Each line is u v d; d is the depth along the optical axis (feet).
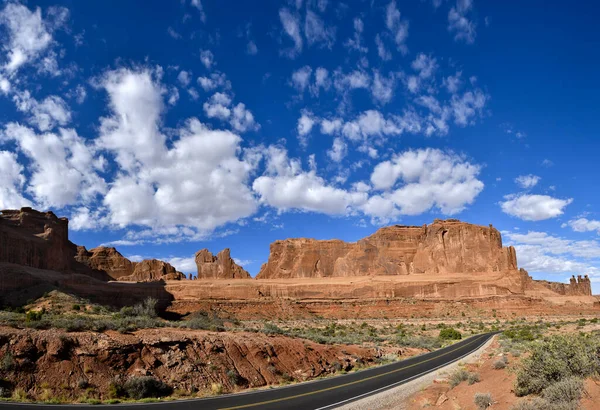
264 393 83.15
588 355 53.21
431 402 69.05
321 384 93.91
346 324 372.58
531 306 456.86
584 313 442.91
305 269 614.75
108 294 380.37
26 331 83.97
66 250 415.85
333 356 126.21
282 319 419.95
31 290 256.11
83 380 76.64
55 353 79.20
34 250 357.61
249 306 451.12
